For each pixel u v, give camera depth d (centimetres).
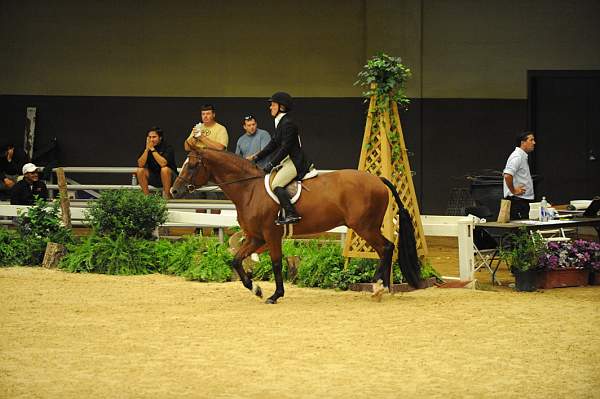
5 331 1045
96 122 2403
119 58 2397
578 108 2320
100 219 1595
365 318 1116
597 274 1412
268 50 2388
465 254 1398
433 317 1121
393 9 2341
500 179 1686
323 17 2373
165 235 1833
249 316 1131
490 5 2336
